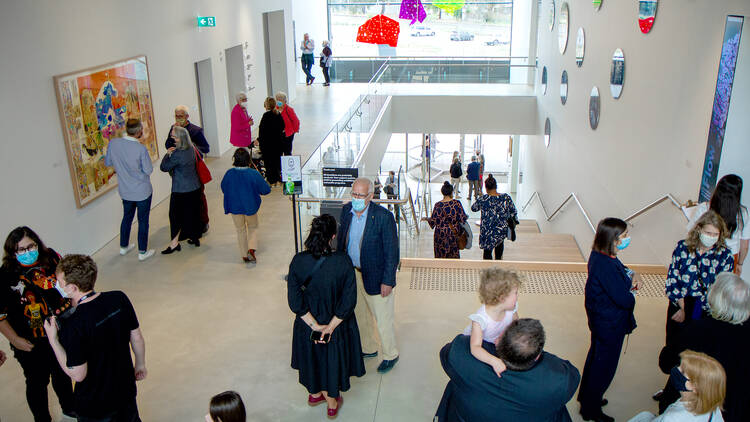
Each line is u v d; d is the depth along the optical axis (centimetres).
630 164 771
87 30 680
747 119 495
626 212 792
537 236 1039
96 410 316
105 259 668
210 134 1114
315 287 359
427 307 533
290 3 1533
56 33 623
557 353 461
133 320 329
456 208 703
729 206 400
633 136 760
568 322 505
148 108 825
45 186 609
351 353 393
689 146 594
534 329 248
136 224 776
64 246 641
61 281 300
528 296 552
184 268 644
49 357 371
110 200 730
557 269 609
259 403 418
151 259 667
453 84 1600
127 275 626
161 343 496
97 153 695
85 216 677
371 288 420
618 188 823
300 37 1892
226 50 1245
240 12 1226
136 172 636
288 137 939
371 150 1172
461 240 714
